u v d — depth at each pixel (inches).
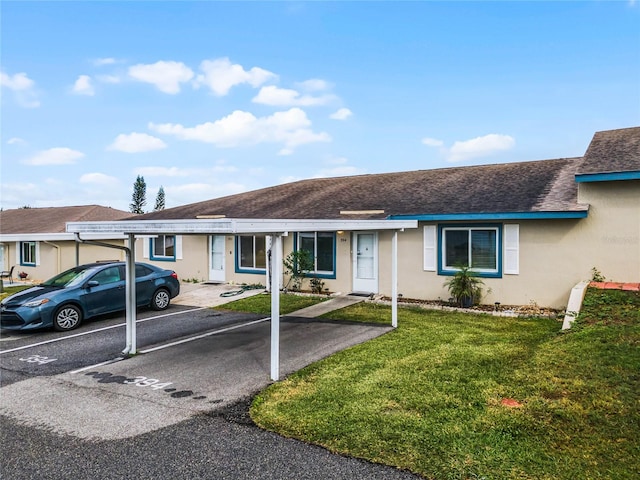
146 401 205.3
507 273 434.0
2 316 361.1
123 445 160.4
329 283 547.5
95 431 173.3
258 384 224.4
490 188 502.3
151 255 730.2
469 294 428.8
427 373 228.5
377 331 339.0
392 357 261.4
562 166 537.3
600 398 187.6
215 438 163.9
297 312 432.5
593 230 396.8
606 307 325.4
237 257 634.8
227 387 221.5
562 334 295.9
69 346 320.8
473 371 230.1
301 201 642.2
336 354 274.2
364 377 226.1
